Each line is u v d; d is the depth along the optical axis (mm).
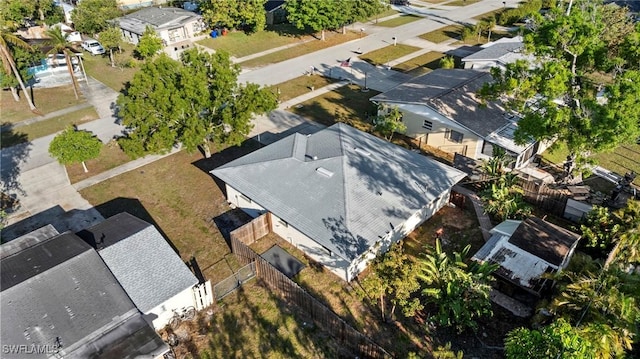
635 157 31875
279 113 39625
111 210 27469
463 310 18547
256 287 21922
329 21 55500
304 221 22609
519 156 30172
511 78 25656
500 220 25844
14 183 30281
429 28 64000
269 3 68125
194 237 25219
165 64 28078
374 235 21734
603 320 15930
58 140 29359
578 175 29531
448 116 32031
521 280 19953
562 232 22094
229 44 57875
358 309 20578
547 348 14086
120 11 63344
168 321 19953
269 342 19203
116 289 18141
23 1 60094
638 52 23109
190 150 28000
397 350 18594
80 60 46875
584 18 25109
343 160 25438
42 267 18359
